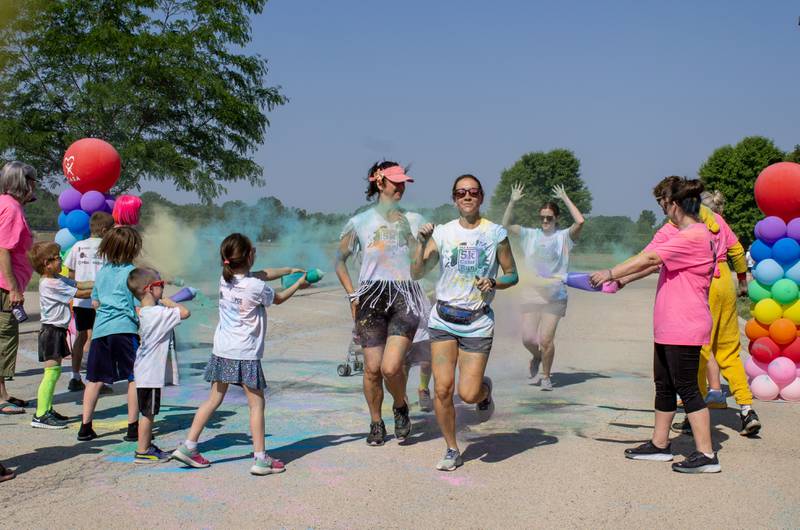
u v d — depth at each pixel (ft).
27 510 12.41
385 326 16.55
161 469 14.79
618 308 55.72
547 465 15.14
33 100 63.16
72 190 23.67
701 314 14.88
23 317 19.56
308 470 14.75
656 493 13.43
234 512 12.38
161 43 63.77
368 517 12.18
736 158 174.40
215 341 14.66
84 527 11.67
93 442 16.80
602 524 11.93
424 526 11.81
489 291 14.90
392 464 15.20
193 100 67.72
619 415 19.88
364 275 16.62
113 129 65.10
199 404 20.83
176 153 65.16
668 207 15.62
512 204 23.76
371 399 16.65
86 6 61.93
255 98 72.90
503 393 22.97
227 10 67.51
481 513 12.39
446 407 14.88
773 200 22.09
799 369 21.98
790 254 21.83
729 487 13.79
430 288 21.24
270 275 15.61
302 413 19.85
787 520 12.16
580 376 26.25
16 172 18.84
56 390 22.63
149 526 11.73
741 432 17.74
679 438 17.43
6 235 18.51
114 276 17.06
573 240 23.58
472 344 14.98
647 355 31.76
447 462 14.76
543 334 23.32
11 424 18.44
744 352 30.12
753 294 22.40
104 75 64.44
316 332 37.50
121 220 21.06
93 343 16.96
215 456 15.76
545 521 12.05
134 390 16.87
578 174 183.11
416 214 16.90
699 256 14.89
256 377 14.44
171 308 15.52
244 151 72.95
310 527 11.75
